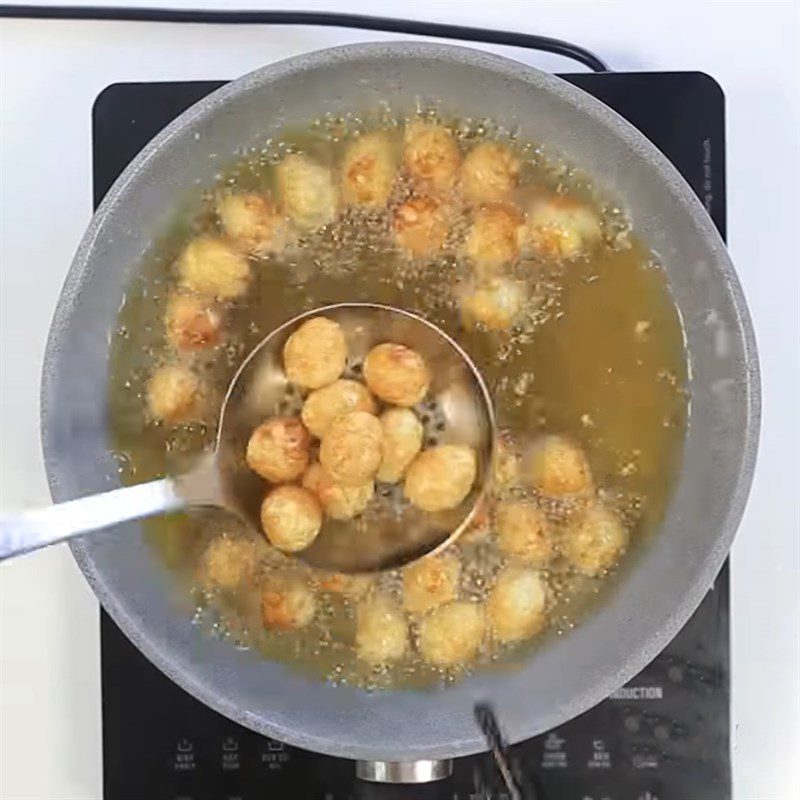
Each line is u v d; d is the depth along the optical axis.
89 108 0.50
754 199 0.49
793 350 0.49
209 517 0.47
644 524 0.46
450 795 0.48
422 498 0.46
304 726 0.43
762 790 0.49
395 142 0.47
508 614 0.46
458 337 0.47
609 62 0.50
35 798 0.50
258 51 0.50
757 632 0.49
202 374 0.47
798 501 0.49
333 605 0.47
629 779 0.47
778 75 0.50
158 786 0.48
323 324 0.46
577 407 0.47
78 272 0.43
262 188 0.47
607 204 0.46
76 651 0.50
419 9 0.50
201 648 0.45
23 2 0.50
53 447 0.42
